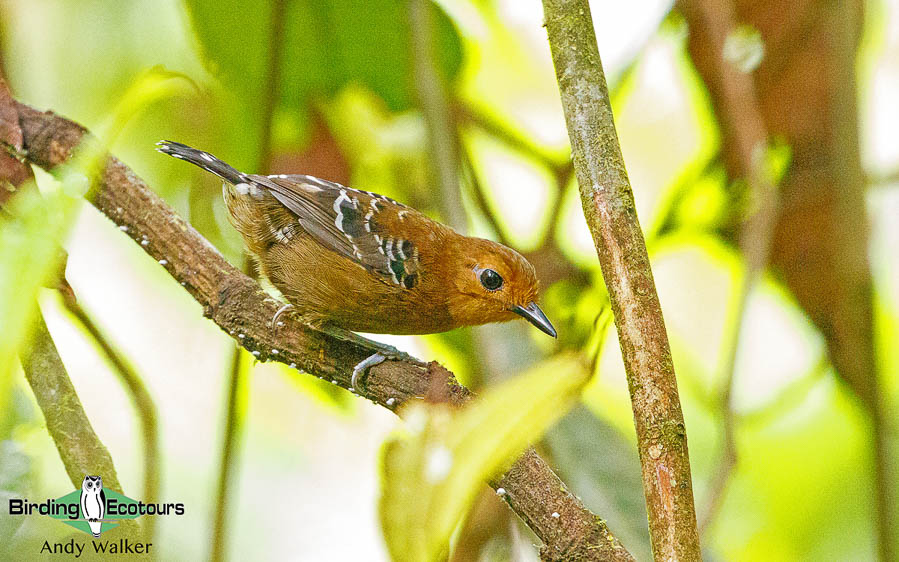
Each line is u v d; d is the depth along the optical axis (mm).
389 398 6223
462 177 9727
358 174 10445
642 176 10523
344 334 8492
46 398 5387
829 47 8156
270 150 8570
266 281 8641
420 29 8664
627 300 4359
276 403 10102
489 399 3520
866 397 7879
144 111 9062
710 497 6918
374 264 8078
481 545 7078
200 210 9383
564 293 9312
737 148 8898
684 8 8867
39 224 4637
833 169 8234
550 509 4918
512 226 10945
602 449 7973
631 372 4273
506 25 10430
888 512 7586
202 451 9422
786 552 9578
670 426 4129
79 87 9023
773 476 9812
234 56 8883
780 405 8812
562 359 3590
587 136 4711
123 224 6523
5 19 8461
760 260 7609
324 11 9125
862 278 7883
